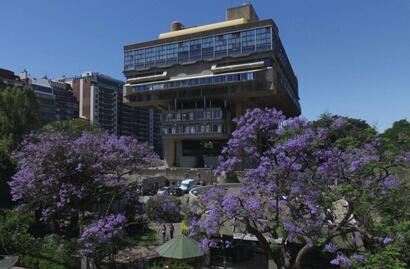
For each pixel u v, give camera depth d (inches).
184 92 3718.0
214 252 975.0
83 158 1018.1
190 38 3759.8
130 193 1084.5
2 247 935.7
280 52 3777.1
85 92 5762.8
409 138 613.6
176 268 836.0
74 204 1054.4
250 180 616.1
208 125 3585.1
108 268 884.6
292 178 593.3
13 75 4576.8
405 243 501.7
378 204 541.0
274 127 641.6
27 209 1071.0
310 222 556.1
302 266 853.2
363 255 510.3
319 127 606.2
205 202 650.2
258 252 994.1
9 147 1578.5
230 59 3560.5
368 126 620.4
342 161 577.9
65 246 938.7
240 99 3676.2
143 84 3890.3
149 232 1326.3
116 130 6072.8
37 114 2201.0
